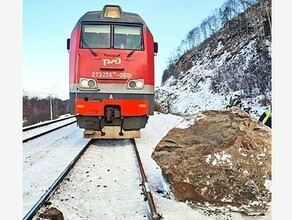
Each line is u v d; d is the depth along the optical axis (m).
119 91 9.76
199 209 5.21
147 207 5.05
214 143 5.55
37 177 6.88
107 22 10.05
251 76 30.11
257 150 5.36
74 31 10.12
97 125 10.07
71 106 9.87
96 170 7.30
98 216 4.88
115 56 9.81
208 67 44.69
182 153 5.60
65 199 5.46
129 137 10.25
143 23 10.23
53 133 14.55
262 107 23.84
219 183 5.15
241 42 40.75
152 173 7.05
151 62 10.17
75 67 9.77
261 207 5.06
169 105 41.47
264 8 38.03
